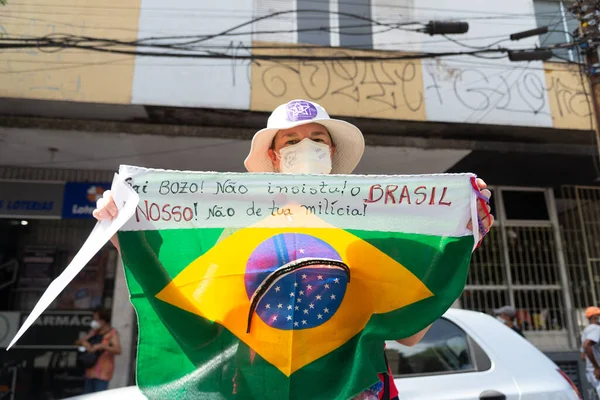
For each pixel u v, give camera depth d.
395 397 1.54
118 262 8.18
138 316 1.47
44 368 7.75
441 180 1.62
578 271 8.90
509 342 3.34
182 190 1.57
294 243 1.56
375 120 6.92
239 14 6.82
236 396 1.43
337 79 6.86
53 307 7.95
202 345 1.47
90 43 6.42
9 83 6.16
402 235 1.60
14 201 8.05
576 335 8.44
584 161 8.22
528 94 7.28
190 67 6.57
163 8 6.65
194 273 1.53
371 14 7.37
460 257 1.55
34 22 6.36
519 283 8.74
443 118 6.98
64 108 6.50
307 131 1.88
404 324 1.51
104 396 2.99
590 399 7.89
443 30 6.74
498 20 7.47
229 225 1.57
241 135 7.15
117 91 6.36
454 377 3.08
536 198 9.30
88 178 8.32
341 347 1.51
